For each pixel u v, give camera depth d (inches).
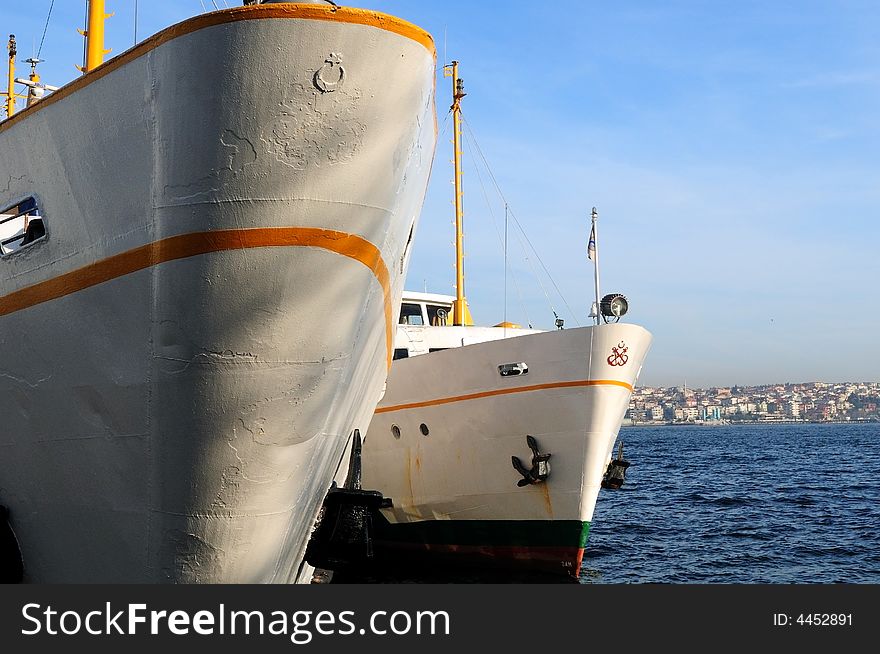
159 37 212.1
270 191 210.7
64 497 264.7
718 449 3065.9
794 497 1181.7
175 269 217.0
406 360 629.3
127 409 238.2
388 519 647.1
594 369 553.9
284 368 228.8
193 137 208.7
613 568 649.6
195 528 242.7
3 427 276.1
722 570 645.3
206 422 230.1
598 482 572.4
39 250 254.2
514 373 573.9
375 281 246.4
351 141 213.2
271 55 200.5
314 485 271.4
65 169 243.8
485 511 601.6
